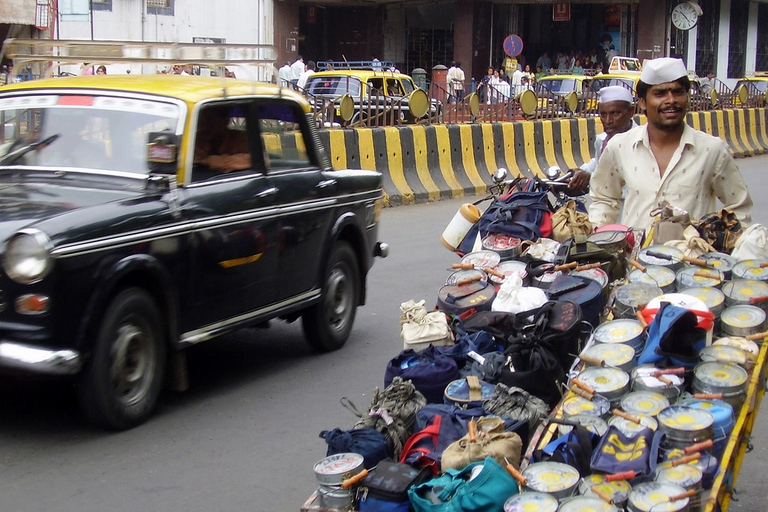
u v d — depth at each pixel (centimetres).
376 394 410
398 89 2080
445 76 3123
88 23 2545
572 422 340
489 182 1650
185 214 559
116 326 520
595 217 566
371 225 769
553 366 399
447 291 485
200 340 580
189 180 574
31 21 2231
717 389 360
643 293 431
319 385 644
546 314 416
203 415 580
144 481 482
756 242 479
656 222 509
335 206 707
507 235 545
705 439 328
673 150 529
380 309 856
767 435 572
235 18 3119
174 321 560
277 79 682
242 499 466
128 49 677
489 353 423
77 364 497
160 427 556
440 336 456
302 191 666
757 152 2495
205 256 575
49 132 602
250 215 609
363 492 329
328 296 713
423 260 1067
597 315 437
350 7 4016
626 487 307
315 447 535
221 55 675
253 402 607
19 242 479
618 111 703
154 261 535
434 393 416
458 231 601
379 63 2370
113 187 560
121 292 523
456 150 1609
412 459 350
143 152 576
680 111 516
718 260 461
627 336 397
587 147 1986
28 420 561
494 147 1705
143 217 530
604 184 566
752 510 465
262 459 516
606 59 3997
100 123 595
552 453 335
